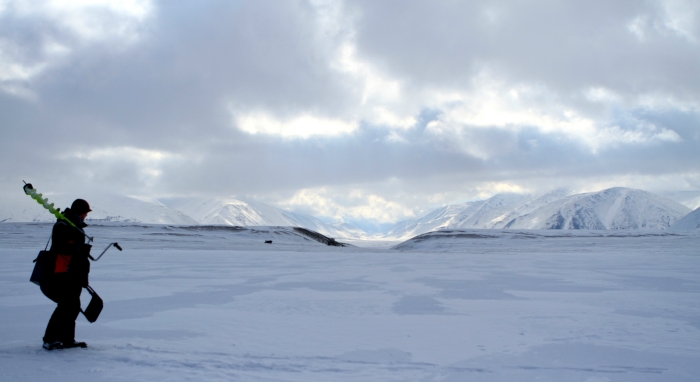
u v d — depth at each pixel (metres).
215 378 4.78
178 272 18.23
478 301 10.73
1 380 4.58
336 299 10.98
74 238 5.93
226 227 86.88
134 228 78.31
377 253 43.94
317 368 5.24
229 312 9.05
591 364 5.54
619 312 9.18
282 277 16.58
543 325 7.88
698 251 43.44
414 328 7.61
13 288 12.07
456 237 77.06
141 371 4.96
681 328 7.62
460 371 5.21
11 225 71.44
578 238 73.44
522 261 28.22
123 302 10.30
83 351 5.78
